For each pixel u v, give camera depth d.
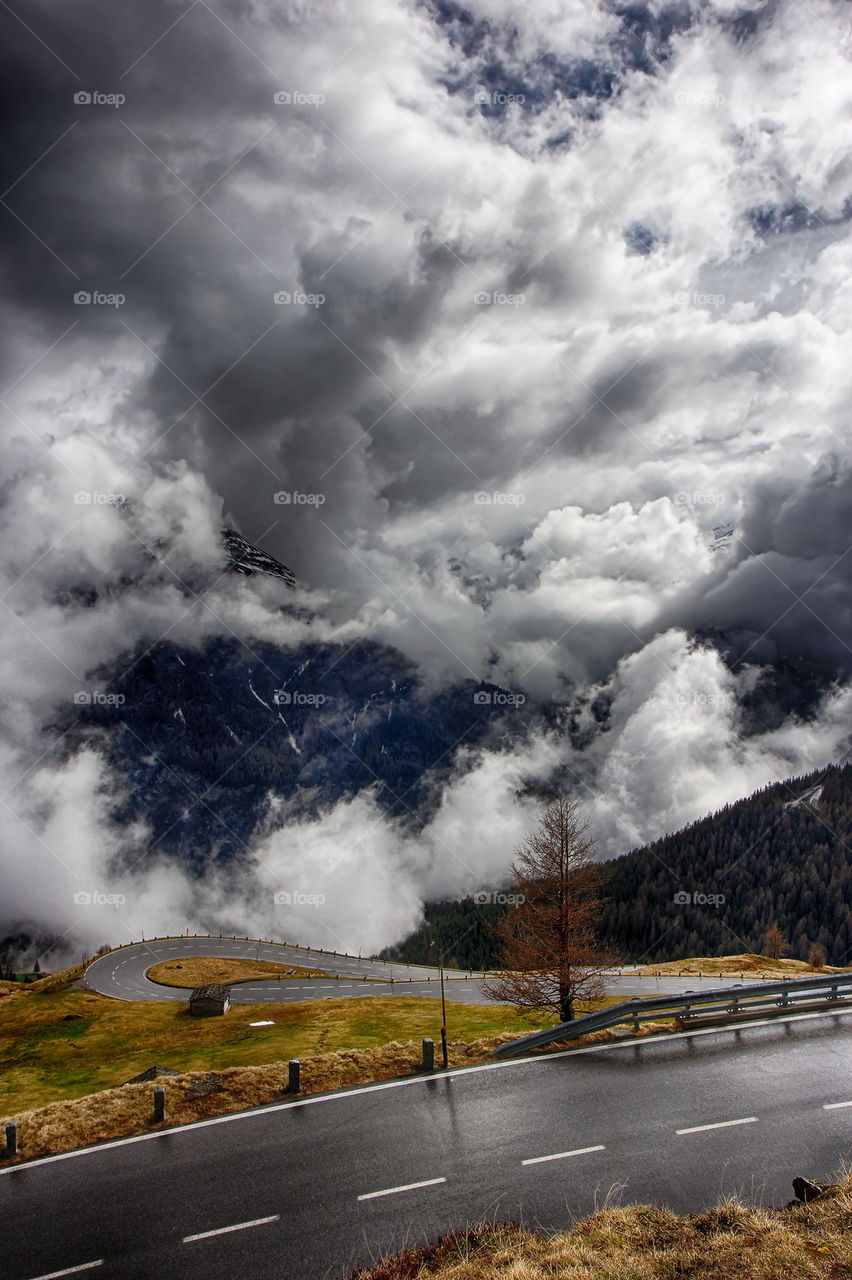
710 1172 18.30
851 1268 12.80
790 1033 27.28
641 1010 28.62
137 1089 25.98
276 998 84.31
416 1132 21.67
